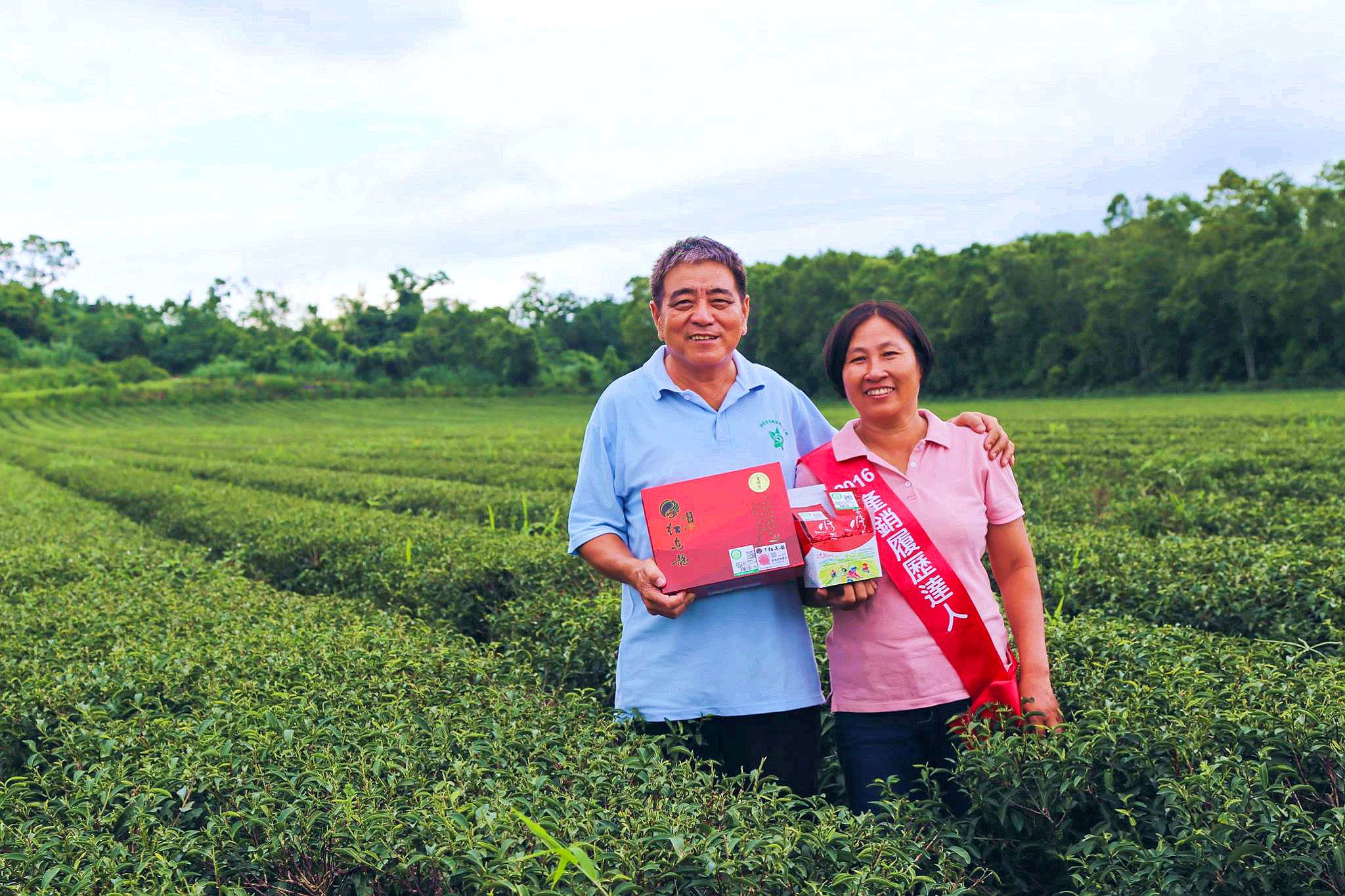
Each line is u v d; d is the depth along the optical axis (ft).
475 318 396.37
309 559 35.91
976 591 12.46
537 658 19.52
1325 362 209.97
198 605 23.76
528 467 81.66
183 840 10.10
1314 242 214.28
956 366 282.36
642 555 13.08
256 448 137.18
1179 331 234.58
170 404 299.79
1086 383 256.73
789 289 319.88
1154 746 11.50
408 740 12.60
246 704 14.56
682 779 11.33
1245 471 52.60
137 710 15.64
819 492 12.36
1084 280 254.06
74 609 23.32
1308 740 11.14
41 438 197.67
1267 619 21.54
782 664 12.76
